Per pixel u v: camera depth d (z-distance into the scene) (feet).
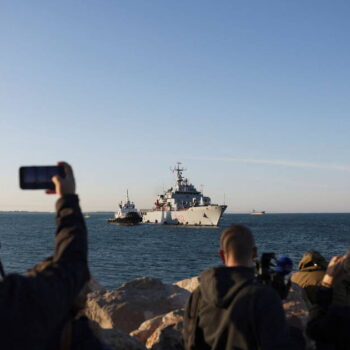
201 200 383.24
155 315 27.17
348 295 12.23
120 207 520.83
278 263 10.71
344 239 250.78
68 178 7.23
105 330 17.01
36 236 279.90
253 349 9.00
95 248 194.80
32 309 5.61
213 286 9.43
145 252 175.42
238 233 9.80
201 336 10.07
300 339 12.00
